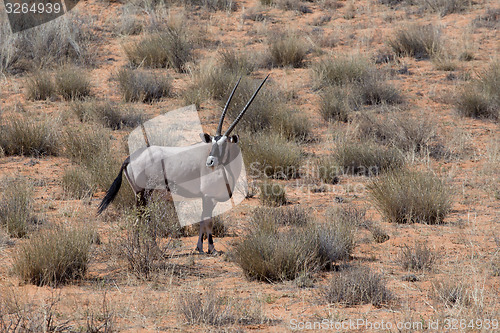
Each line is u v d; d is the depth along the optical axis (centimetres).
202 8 9206
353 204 3875
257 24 8644
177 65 7244
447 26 8356
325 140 5344
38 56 7262
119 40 8000
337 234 2859
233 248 2875
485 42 7775
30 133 4944
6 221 3269
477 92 6062
